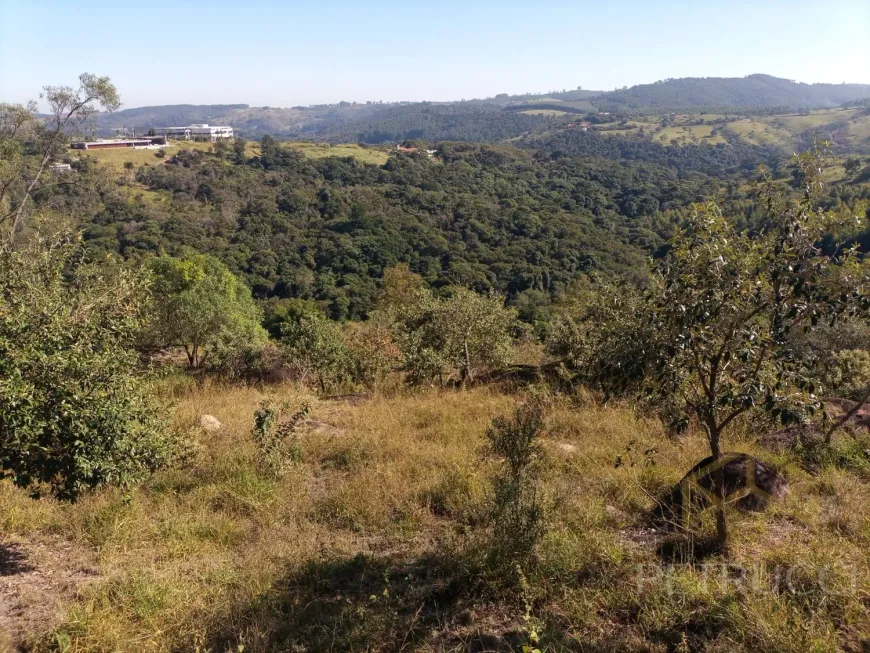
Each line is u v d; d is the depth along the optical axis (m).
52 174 20.11
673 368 3.36
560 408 7.42
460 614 3.25
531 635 2.55
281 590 3.56
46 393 3.64
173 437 4.88
